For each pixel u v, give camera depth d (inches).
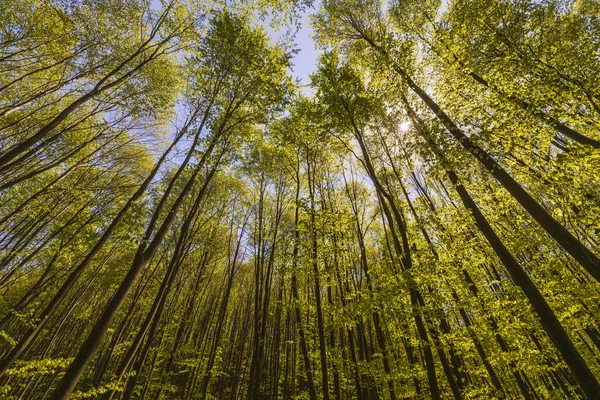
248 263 972.6
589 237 276.7
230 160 400.8
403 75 391.5
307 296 596.1
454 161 300.2
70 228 502.3
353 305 325.7
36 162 353.4
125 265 566.3
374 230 697.6
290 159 555.2
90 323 725.3
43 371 413.4
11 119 344.8
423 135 316.8
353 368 426.6
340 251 411.5
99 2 339.0
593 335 361.1
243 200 645.3
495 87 316.8
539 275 333.7
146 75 402.3
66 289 393.4
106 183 503.2
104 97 377.4
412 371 357.1
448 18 433.1
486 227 292.4
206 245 607.2
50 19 328.5
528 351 306.8
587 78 278.5
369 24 506.6
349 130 433.1
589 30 357.4
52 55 335.6
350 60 523.5
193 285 645.9
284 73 404.8
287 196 591.8
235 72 381.4
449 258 342.3
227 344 926.4
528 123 262.1
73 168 371.2
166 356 537.0
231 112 370.9
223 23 366.9
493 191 356.5
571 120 264.5
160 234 270.4
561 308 315.6
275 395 668.1
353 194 612.4
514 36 360.2
